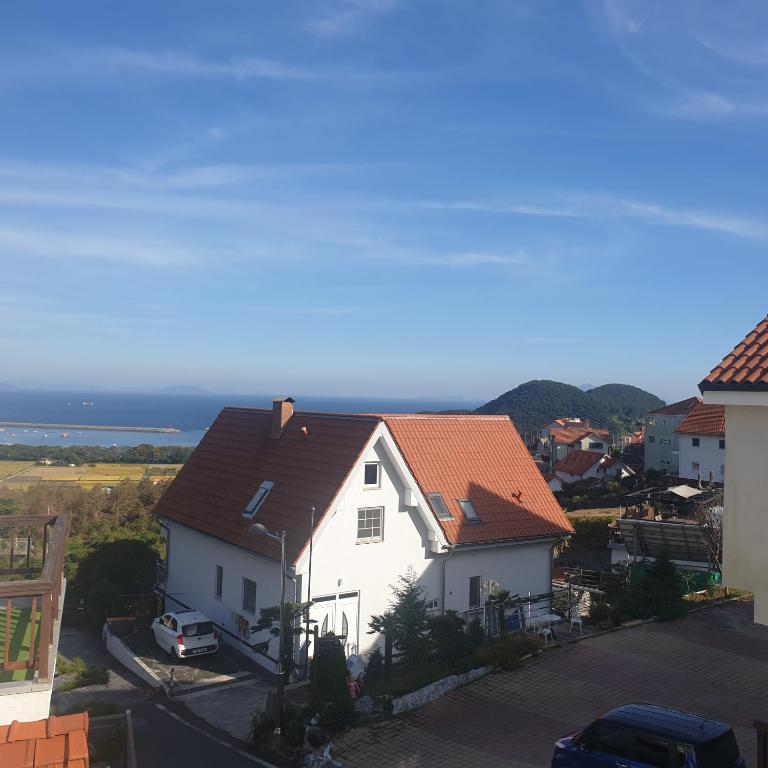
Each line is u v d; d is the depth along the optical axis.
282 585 17.00
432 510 22.66
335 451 22.89
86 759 9.12
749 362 8.95
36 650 11.77
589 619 22.67
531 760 13.83
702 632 20.91
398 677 19.30
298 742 15.27
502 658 18.47
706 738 10.71
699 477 54.25
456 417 27.38
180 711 18.39
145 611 28.66
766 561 8.36
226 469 27.56
